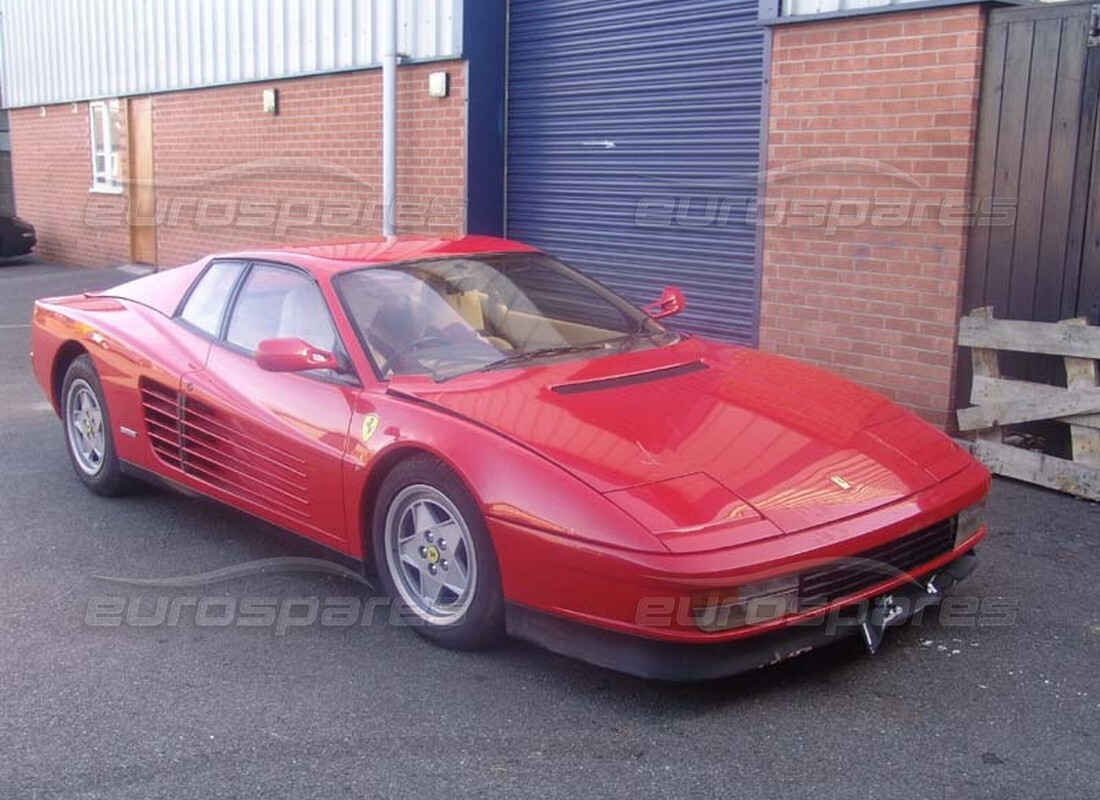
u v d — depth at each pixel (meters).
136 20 15.34
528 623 3.86
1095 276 6.01
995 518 5.62
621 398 4.34
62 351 6.24
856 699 3.83
